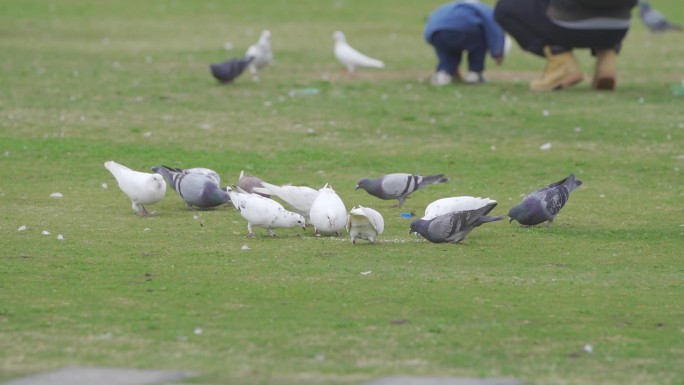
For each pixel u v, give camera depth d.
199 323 9.61
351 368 8.24
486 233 14.12
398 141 21.58
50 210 15.24
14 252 12.47
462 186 17.73
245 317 9.83
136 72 30.30
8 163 18.84
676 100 26.52
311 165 19.33
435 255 12.66
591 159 20.03
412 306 10.27
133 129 22.09
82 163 19.05
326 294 10.70
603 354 8.84
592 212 15.73
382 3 53.53
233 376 7.96
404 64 33.41
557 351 8.91
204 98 25.94
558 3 26.98
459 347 8.95
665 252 13.05
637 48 39.09
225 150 20.39
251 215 13.39
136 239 13.38
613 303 10.52
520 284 11.25
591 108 25.23
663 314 10.14
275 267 11.85
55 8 48.03
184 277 11.38
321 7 51.28
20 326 9.42
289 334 9.27
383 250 12.90
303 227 13.53
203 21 45.44
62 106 24.44
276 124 22.98
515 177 18.56
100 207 15.56
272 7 50.94
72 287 10.89
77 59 32.91
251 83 28.48
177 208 15.63
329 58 34.69
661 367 8.50
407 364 8.41
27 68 30.39
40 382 7.75
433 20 28.48
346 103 25.52
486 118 23.92
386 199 16.11
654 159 20.06
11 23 42.41
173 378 7.89
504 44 28.72
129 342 8.95
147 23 44.31
